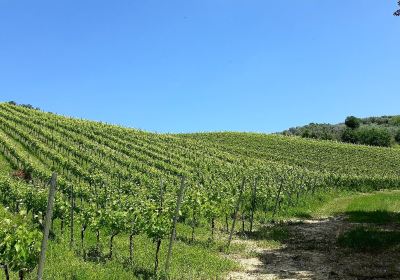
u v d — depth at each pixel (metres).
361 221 24.20
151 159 48.94
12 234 10.63
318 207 32.19
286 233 21.11
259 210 28.78
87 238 18.05
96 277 11.48
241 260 15.66
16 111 67.44
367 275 13.01
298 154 75.81
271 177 42.75
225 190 31.25
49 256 13.39
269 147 80.19
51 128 59.03
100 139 55.62
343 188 45.00
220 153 64.50
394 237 17.80
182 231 21.02
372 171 65.12
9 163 40.25
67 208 19.06
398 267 13.77
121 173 38.72
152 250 15.93
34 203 19.92
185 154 57.41
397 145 123.12
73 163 38.00
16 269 10.58
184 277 12.72
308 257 15.88
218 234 21.20
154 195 27.94
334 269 13.90
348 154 79.06
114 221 14.54
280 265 14.78
